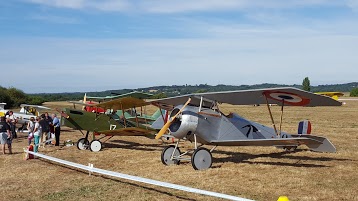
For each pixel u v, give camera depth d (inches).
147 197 236.5
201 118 343.6
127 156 427.8
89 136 655.8
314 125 814.5
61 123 497.4
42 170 332.5
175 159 362.6
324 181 280.5
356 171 318.7
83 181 285.6
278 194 243.6
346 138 570.9
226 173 313.1
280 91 318.7
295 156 405.4
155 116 710.5
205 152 335.3
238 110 1526.8
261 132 391.2
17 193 253.6
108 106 493.0
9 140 442.3
